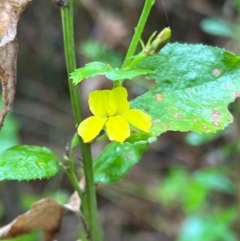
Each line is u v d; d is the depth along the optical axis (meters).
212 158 0.55
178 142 0.66
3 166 0.23
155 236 0.66
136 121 0.22
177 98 0.23
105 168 0.25
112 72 0.21
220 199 0.56
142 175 0.67
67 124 0.74
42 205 0.25
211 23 0.41
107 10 0.63
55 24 0.74
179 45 0.24
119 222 0.68
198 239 0.43
